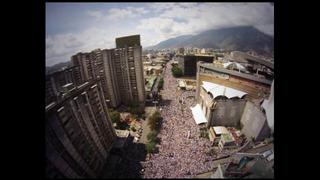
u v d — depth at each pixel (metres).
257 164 58.34
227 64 114.25
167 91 166.12
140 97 131.50
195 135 99.00
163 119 115.38
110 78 122.38
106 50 119.25
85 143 68.38
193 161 76.12
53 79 75.31
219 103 97.25
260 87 95.00
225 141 84.25
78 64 110.06
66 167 56.03
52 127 54.50
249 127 89.50
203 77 121.88
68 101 63.75
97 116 81.88
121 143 91.94
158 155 82.94
